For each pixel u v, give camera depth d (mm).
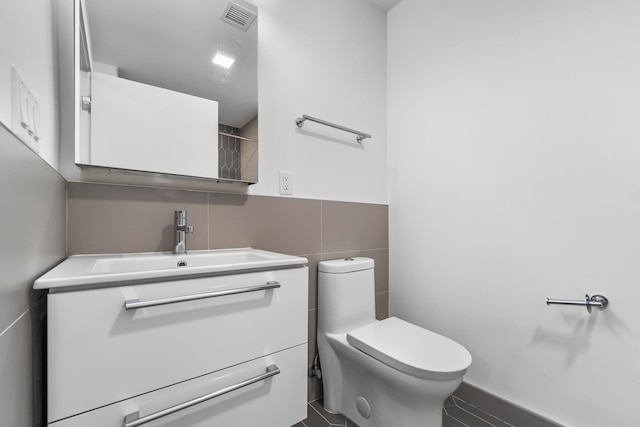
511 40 1356
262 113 1396
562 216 1193
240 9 1326
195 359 803
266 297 947
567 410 1167
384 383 1157
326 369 1405
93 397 659
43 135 723
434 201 1669
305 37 1566
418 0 1778
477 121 1480
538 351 1253
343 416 1354
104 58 1010
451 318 1571
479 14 1480
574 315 1159
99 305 668
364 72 1835
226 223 1271
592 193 1120
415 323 1747
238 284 883
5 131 423
